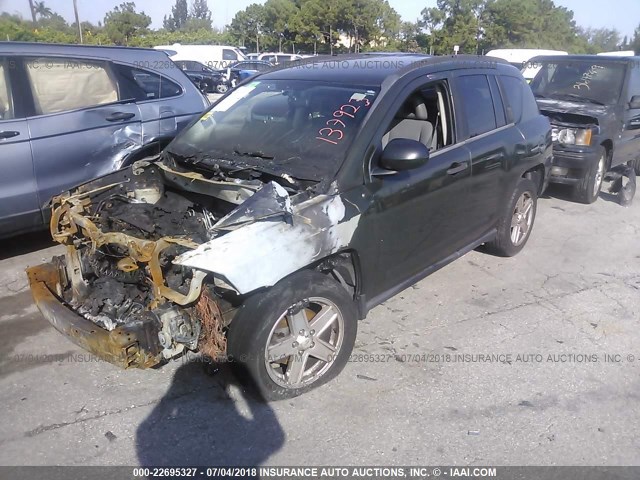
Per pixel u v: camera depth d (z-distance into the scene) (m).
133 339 2.92
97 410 3.31
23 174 5.07
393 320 4.43
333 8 54.38
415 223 4.02
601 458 3.05
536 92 8.77
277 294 3.16
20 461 2.92
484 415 3.36
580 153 7.39
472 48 52.16
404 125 4.39
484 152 4.64
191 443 3.08
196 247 3.00
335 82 4.21
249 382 3.25
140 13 57.59
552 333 4.31
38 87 5.27
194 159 4.00
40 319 4.32
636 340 4.26
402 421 3.29
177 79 6.41
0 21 38.31
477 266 5.52
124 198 3.91
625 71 8.30
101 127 5.57
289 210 3.15
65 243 3.62
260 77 4.75
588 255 5.94
